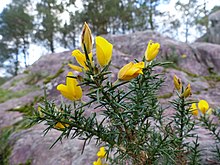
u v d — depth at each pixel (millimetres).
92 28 2320
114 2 2307
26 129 368
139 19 2502
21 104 499
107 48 94
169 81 455
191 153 165
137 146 111
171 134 142
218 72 642
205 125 189
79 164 235
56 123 100
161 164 140
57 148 277
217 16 1789
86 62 90
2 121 440
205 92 464
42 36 2736
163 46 655
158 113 166
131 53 643
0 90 649
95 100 97
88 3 2295
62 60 681
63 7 2539
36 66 733
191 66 630
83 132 112
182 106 144
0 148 351
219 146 213
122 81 94
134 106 113
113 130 114
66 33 2643
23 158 301
